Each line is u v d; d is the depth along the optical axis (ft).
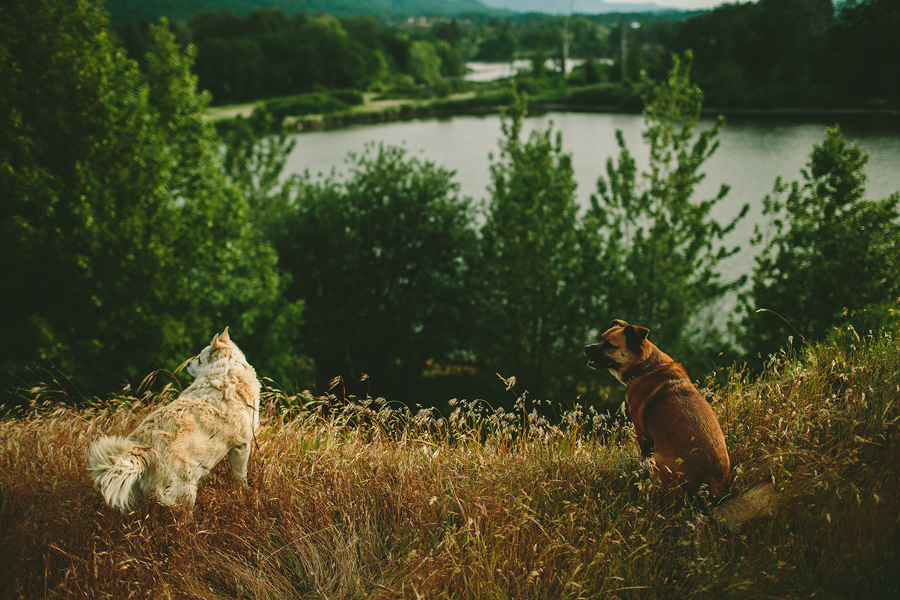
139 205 38.96
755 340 49.88
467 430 12.85
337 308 65.57
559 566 9.16
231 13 530.68
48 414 14.94
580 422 13.12
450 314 63.36
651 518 10.02
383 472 11.81
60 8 35.96
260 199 69.51
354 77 495.41
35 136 35.24
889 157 104.01
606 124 259.80
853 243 46.01
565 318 58.08
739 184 126.82
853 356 13.87
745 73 241.76
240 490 11.43
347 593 9.34
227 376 11.82
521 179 57.41
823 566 8.58
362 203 66.80
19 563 9.30
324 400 13.80
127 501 10.23
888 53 133.90
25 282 37.24
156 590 8.95
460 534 9.85
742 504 9.61
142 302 38.86
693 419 10.87
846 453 10.67
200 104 45.70
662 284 53.47
